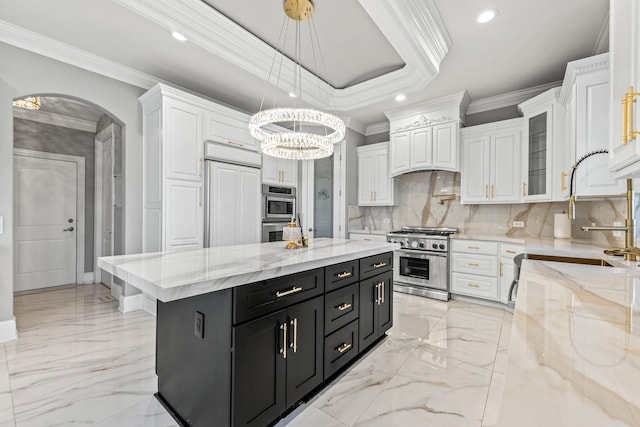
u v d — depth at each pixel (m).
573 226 3.21
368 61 3.15
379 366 2.13
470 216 4.10
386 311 2.58
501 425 0.31
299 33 2.67
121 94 3.13
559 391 0.38
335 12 2.38
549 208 3.52
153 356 2.26
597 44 2.66
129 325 2.86
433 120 3.97
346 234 4.69
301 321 1.66
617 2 1.21
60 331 2.71
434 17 2.30
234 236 3.51
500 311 3.29
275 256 1.84
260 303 1.41
